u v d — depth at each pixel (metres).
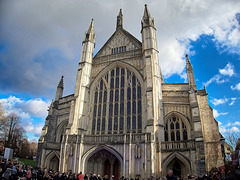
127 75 48.75
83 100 48.03
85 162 37.41
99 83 51.12
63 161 38.28
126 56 50.97
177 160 36.72
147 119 38.81
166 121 42.72
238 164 11.62
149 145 34.56
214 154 35.88
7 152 34.66
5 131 68.12
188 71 45.12
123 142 36.03
